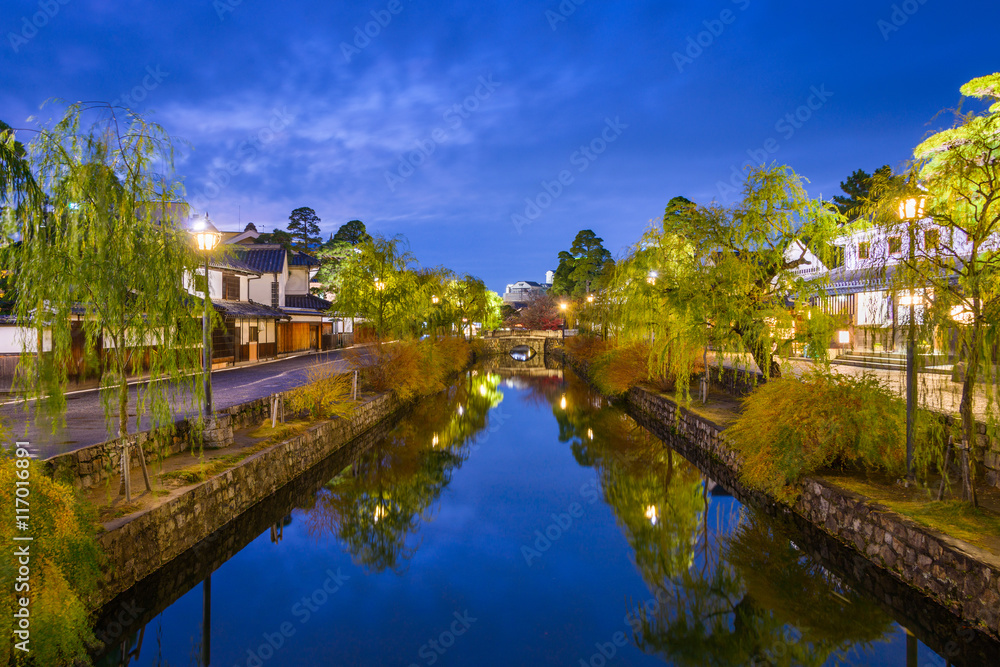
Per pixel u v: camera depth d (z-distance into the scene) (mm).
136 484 7000
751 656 5508
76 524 4836
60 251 5480
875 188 6641
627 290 15312
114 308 5750
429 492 11398
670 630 6098
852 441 7824
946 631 5156
